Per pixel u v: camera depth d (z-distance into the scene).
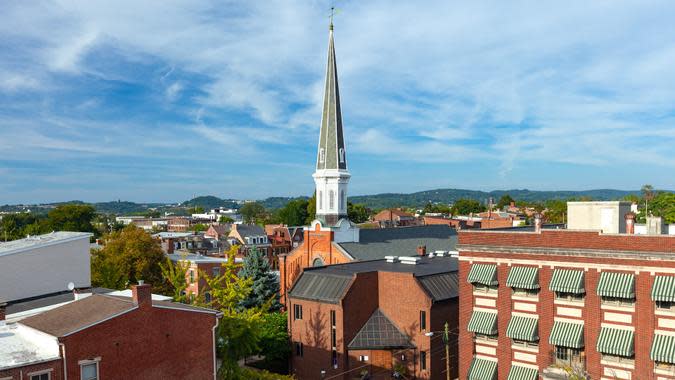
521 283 44.12
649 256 38.41
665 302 38.19
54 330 36.12
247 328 51.53
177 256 99.00
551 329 43.22
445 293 59.53
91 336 35.91
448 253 78.12
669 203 133.25
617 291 39.34
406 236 98.12
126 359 37.59
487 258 47.12
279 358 65.19
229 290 54.62
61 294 58.25
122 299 40.84
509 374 45.25
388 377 58.72
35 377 33.47
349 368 58.62
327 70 89.69
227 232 181.50
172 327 40.22
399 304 60.03
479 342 47.84
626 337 39.62
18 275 55.66
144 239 80.19
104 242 90.31
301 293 62.97
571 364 41.00
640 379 39.16
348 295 58.94
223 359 50.88
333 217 88.69
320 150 89.88
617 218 48.66
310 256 89.06
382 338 59.31
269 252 164.12
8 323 41.62
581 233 41.91
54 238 60.78
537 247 43.88
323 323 60.41
